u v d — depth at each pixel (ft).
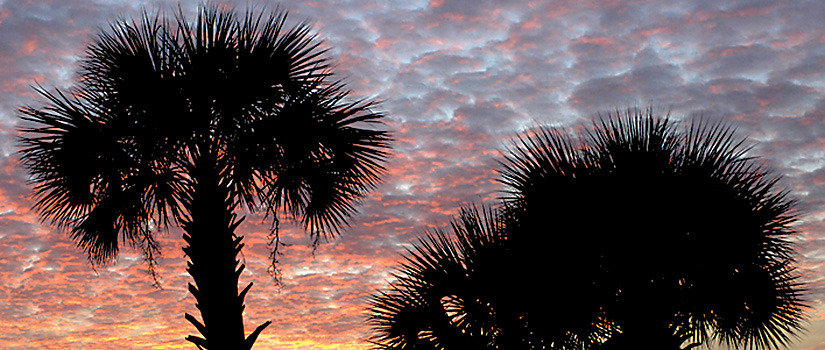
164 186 27.73
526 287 19.86
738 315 20.15
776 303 20.16
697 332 20.25
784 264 20.59
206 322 25.26
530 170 21.80
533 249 20.22
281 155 29.19
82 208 28.76
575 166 21.11
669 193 20.03
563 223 20.34
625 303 19.89
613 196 20.16
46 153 27.50
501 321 20.04
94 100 27.89
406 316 20.54
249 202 29.30
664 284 19.97
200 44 27.68
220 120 27.76
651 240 19.80
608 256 20.01
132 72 26.99
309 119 28.89
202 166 27.17
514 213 21.29
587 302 19.67
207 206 26.58
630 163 20.56
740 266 20.03
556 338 19.83
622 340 19.88
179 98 27.07
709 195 20.20
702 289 19.99
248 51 28.25
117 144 27.25
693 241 19.97
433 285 20.68
